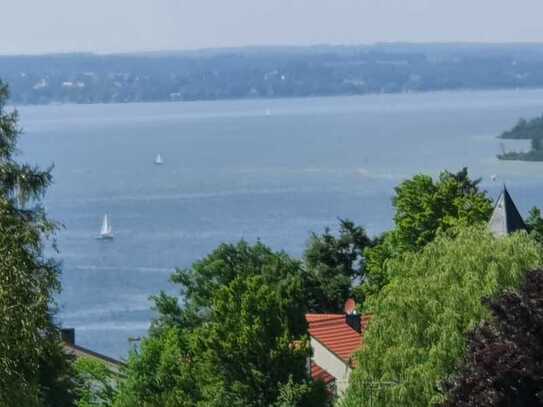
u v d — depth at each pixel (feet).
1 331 238.48
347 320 467.52
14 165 277.85
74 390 340.80
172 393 376.48
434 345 320.29
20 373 244.01
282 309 363.15
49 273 260.42
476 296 326.24
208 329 375.04
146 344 410.72
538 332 247.50
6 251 246.68
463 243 348.59
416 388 318.45
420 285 335.47
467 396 246.68
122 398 403.54
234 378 357.61
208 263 500.74
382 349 333.42
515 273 331.36
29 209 277.85
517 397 244.01
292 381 349.41
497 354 245.04
